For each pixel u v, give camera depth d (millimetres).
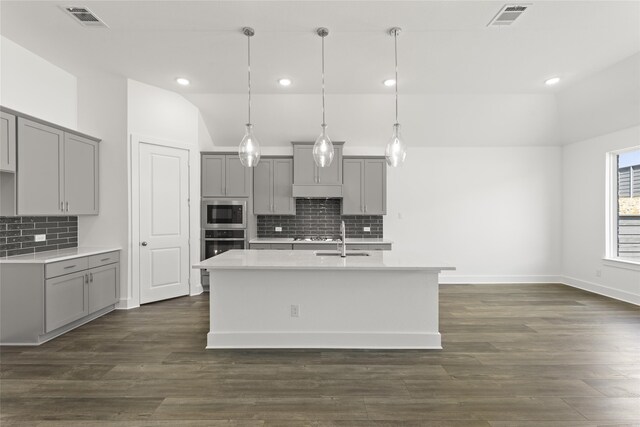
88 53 3658
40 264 3123
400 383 2471
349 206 5676
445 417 2066
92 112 4309
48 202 3523
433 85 4570
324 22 3051
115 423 1997
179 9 2854
